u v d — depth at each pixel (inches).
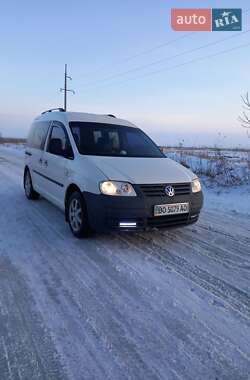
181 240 189.9
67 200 198.7
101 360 87.8
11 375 81.2
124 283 132.8
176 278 138.9
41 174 252.2
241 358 90.6
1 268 142.9
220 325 105.8
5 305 112.9
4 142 2204.7
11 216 227.9
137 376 82.7
